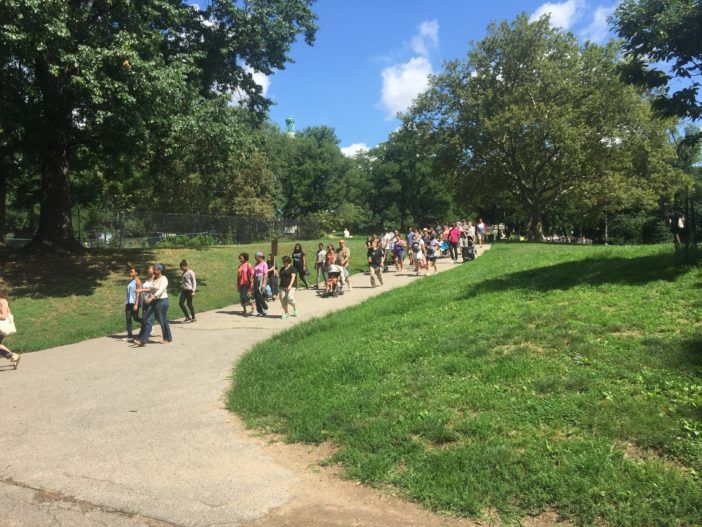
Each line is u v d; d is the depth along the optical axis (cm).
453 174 4303
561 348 605
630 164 3681
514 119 3516
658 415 428
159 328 1334
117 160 2320
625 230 5738
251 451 516
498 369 579
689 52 801
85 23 1587
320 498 412
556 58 3756
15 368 965
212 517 392
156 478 464
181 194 3916
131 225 2997
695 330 580
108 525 389
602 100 3534
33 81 1680
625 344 575
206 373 861
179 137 1764
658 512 331
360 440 493
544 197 4397
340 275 1706
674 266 850
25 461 517
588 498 353
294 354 854
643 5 826
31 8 1299
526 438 435
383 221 8400
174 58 1744
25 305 1536
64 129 1962
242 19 2072
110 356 1041
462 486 393
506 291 949
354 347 804
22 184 2514
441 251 2550
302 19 2195
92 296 1661
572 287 862
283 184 7462
